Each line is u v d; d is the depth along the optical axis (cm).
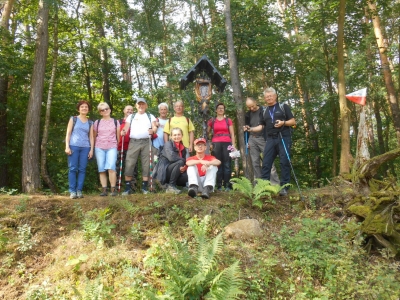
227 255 438
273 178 686
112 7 1384
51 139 1263
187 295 368
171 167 608
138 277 409
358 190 549
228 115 1369
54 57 1037
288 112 599
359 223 480
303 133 1593
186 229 489
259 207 545
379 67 1312
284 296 390
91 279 423
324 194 596
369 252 455
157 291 392
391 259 440
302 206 570
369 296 357
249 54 1465
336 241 463
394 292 344
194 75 790
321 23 1155
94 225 484
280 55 1400
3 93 1179
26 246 475
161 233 484
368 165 530
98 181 1202
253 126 673
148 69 1393
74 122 612
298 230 504
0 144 1200
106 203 562
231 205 548
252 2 1275
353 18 1138
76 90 1533
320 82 1673
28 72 1111
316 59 1338
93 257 445
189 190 558
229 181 644
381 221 455
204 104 763
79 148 608
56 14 980
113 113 1547
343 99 920
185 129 675
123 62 1652
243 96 1425
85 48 1338
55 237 502
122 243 472
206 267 378
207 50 1392
